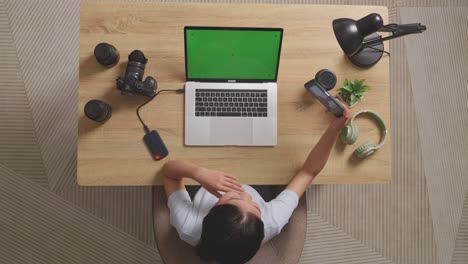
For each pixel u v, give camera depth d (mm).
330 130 1312
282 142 1418
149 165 1387
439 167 2127
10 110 2031
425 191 2107
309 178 1370
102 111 1312
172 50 1427
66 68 2074
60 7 2094
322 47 1457
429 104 2160
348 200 2066
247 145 1403
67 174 2008
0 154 2004
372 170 1427
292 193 1343
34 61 2066
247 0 2129
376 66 1463
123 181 1379
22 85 2051
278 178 1406
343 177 1422
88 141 1375
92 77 1400
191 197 1506
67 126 2045
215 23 1438
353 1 2168
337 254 2031
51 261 1946
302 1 2148
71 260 1954
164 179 1361
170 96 1409
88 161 1372
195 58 1326
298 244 1418
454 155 2139
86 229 1977
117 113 1392
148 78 1337
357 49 1223
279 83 1439
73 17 2098
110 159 1378
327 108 1366
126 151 1382
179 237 1390
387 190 2090
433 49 2186
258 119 1404
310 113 1432
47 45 2076
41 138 2025
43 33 2080
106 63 1369
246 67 1362
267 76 1389
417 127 2145
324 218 2051
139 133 1392
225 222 1021
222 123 1396
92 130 1380
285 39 1450
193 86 1394
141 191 2002
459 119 2160
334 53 1459
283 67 1447
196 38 1262
